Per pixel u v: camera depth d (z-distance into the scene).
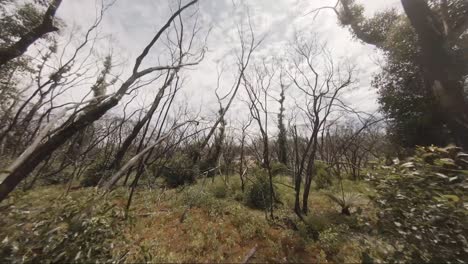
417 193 3.94
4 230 3.76
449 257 3.48
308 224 5.72
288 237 5.30
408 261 3.68
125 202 7.59
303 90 7.43
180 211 6.89
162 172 12.40
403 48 9.94
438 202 3.72
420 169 4.08
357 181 9.48
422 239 3.73
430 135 8.89
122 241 4.44
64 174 12.55
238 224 5.96
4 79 11.93
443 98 7.95
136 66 6.31
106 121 15.39
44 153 4.52
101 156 13.27
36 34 11.38
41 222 3.99
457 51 8.39
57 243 3.70
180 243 4.98
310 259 4.51
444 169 3.87
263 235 5.38
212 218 6.39
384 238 4.27
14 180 4.05
